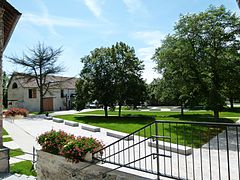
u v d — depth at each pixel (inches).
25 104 1581.0
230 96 654.5
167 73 678.5
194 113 1019.9
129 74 965.2
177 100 858.8
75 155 238.2
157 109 1363.2
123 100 954.1
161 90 741.3
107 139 490.6
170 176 188.2
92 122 793.6
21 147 450.3
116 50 984.3
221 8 621.0
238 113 983.0
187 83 648.4
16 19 343.6
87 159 240.5
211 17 614.2
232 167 252.1
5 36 370.6
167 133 504.7
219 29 602.9
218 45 623.2
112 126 669.3
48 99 1669.5
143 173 207.9
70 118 965.8
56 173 265.0
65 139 267.7
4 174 296.5
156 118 844.6
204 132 505.4
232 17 620.4
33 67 1321.4
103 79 973.2
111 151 344.8
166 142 396.5
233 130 543.8
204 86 634.8
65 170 254.8
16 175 293.6
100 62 988.6
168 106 1668.3
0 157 302.0
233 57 601.0
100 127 673.0
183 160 282.8
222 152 330.0
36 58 1306.6
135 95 953.5
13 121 853.2
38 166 291.4
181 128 561.6
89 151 241.3
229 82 619.2
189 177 222.4
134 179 203.3
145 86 981.2
